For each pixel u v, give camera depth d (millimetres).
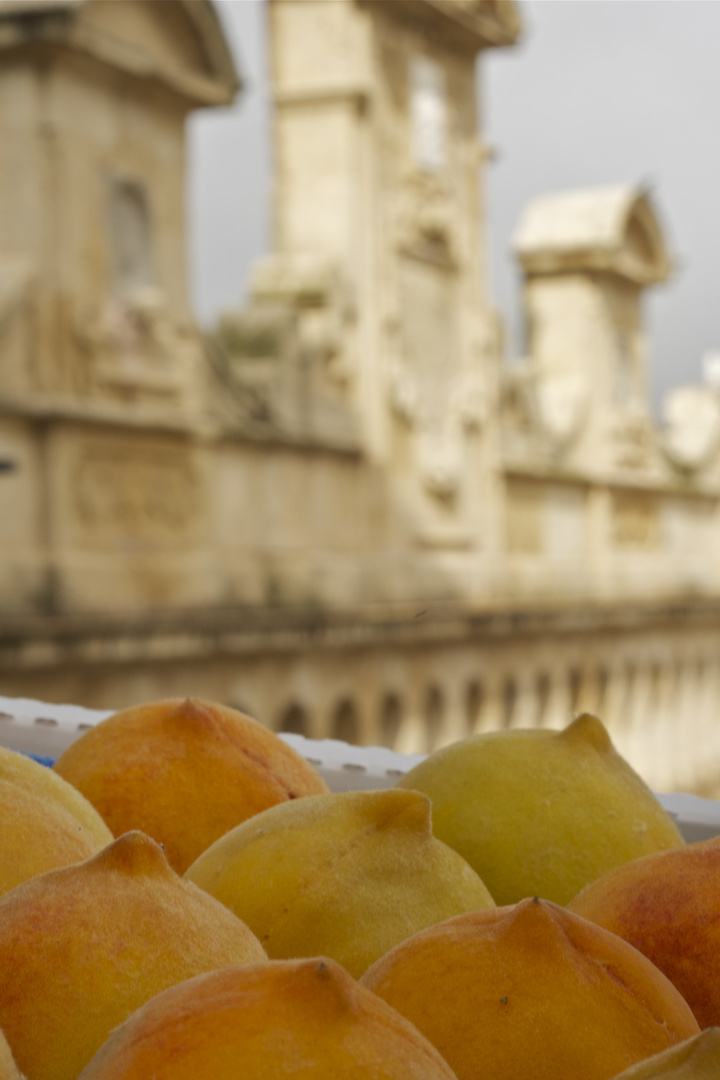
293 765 1666
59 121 18344
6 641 17297
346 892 1221
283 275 24469
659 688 35188
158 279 20156
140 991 1016
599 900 1259
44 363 18297
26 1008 1011
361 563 24891
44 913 1057
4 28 18016
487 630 27531
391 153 26109
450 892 1240
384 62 25922
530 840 1429
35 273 18188
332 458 24422
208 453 21078
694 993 1160
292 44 25359
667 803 2027
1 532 17734
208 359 21156
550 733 1577
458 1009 995
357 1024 847
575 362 34031
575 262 33875
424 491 26844
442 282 27672
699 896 1200
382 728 25297
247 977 882
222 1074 819
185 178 20719
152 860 1108
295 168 25438
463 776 1496
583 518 33375
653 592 36156
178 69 20188
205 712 1647
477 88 28797
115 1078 845
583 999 994
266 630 21625
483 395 28562
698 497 39375
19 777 1389
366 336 25328
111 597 19094
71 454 18547
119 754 1597
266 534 22562
